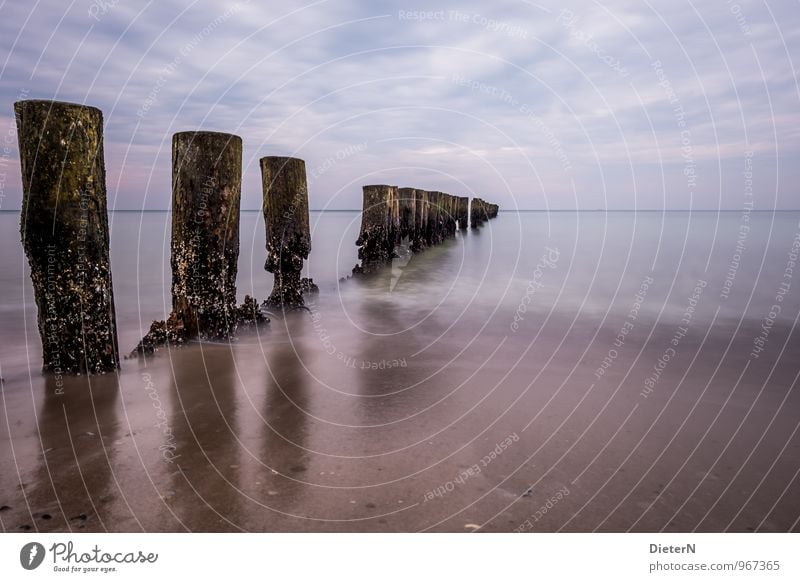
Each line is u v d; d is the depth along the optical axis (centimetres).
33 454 290
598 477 275
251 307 597
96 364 418
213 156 504
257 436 317
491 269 1168
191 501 250
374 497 255
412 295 848
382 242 1152
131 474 271
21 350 515
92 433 316
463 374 440
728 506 251
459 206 2723
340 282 996
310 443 309
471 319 663
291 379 421
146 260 1266
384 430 328
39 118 384
